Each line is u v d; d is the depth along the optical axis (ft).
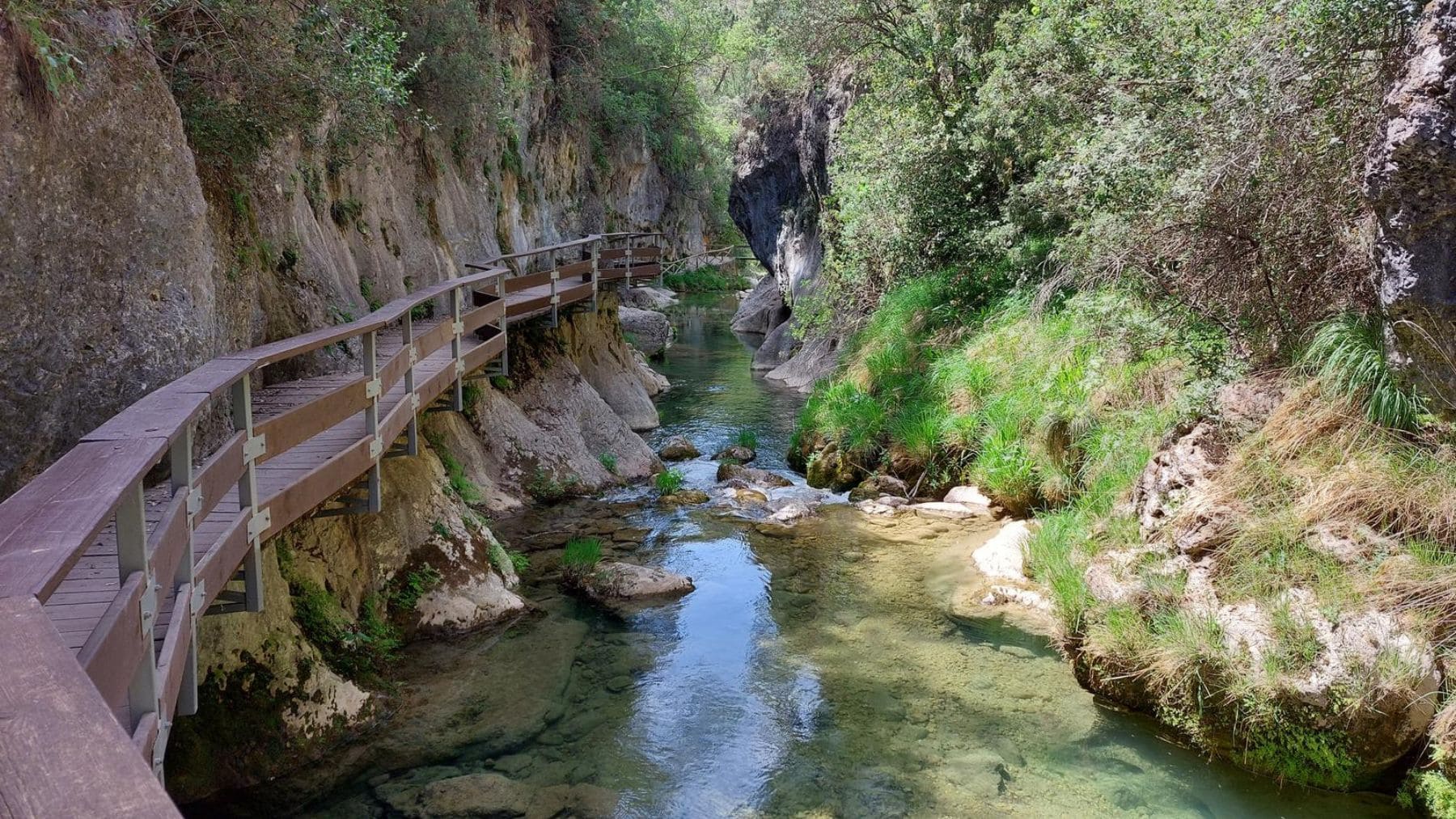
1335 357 18.75
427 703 19.72
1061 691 20.13
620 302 99.60
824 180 65.57
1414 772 15.42
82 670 4.40
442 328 23.75
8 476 12.83
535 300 38.32
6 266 12.83
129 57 15.42
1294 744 16.34
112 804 3.43
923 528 30.91
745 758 17.75
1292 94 18.66
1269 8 19.74
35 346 13.25
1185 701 17.74
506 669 21.33
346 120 24.91
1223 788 16.55
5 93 12.83
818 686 20.56
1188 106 22.71
